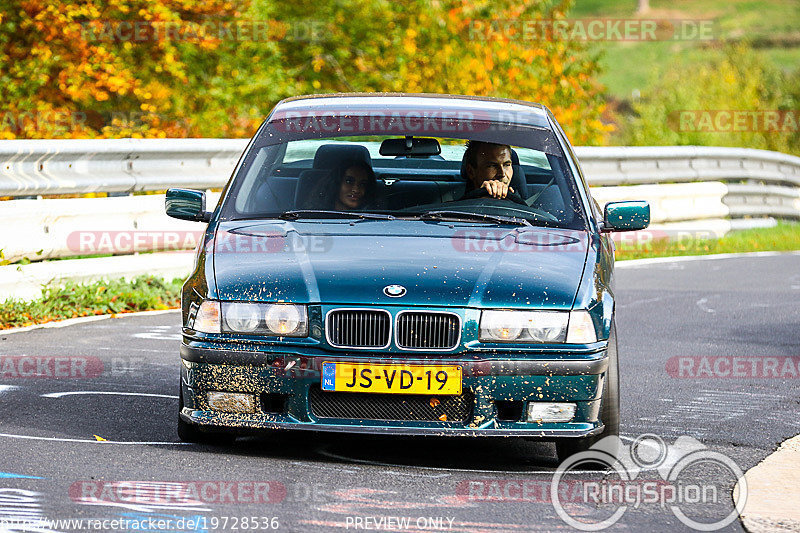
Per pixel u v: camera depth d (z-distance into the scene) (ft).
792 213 235.61
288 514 54.70
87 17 198.49
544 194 76.59
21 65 192.95
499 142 78.48
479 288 64.13
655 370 96.17
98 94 197.26
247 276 65.26
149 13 195.52
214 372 63.31
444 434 62.18
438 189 77.25
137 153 126.72
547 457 68.59
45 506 54.54
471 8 233.55
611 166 192.65
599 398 64.03
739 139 310.45
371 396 62.95
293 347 62.95
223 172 141.28
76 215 117.29
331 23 228.84
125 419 73.20
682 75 343.87
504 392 62.64
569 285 65.46
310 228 70.95
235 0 208.33
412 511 56.03
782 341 109.91
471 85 232.73
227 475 61.21
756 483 63.31
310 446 68.74
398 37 229.86
